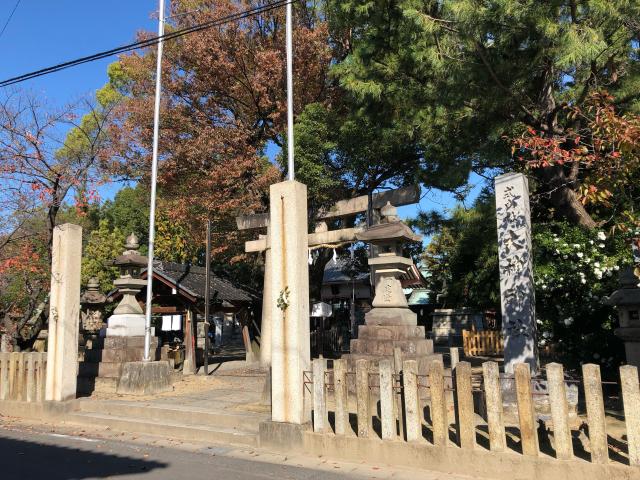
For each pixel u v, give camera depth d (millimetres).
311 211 15664
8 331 12148
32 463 6555
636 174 6910
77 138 13375
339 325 27250
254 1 18453
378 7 11945
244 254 19641
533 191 12070
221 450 7094
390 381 6203
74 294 9891
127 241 12688
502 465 5379
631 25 8898
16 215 11328
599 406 4965
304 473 5891
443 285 26078
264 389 9336
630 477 4734
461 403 5723
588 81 10086
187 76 19469
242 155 18422
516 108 10945
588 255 9727
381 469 5945
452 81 10445
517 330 8219
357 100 13227
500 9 8906
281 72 18125
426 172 13438
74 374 9781
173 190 20094
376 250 12195
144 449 7270
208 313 15250
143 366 10828
